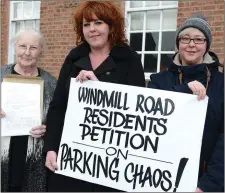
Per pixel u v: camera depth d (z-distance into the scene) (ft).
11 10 25.13
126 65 8.48
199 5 16.03
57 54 21.58
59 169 8.49
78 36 8.91
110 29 8.48
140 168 7.91
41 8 22.26
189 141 7.50
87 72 8.29
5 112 9.17
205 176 7.12
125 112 8.14
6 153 9.20
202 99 7.34
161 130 7.79
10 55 25.07
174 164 7.61
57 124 8.76
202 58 7.75
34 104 9.39
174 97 7.73
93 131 8.35
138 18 19.99
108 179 8.14
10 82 9.33
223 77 7.52
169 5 18.72
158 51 19.36
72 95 8.50
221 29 15.42
